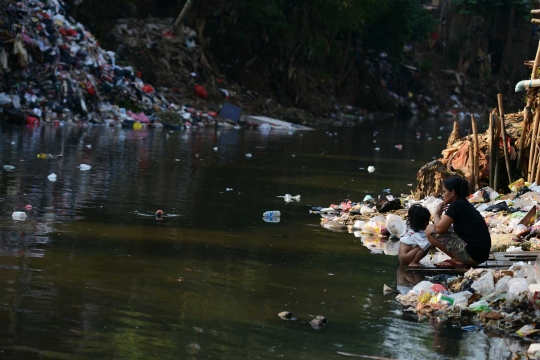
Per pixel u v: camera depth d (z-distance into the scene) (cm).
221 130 2770
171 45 3341
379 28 4719
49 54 2458
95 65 2622
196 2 3644
